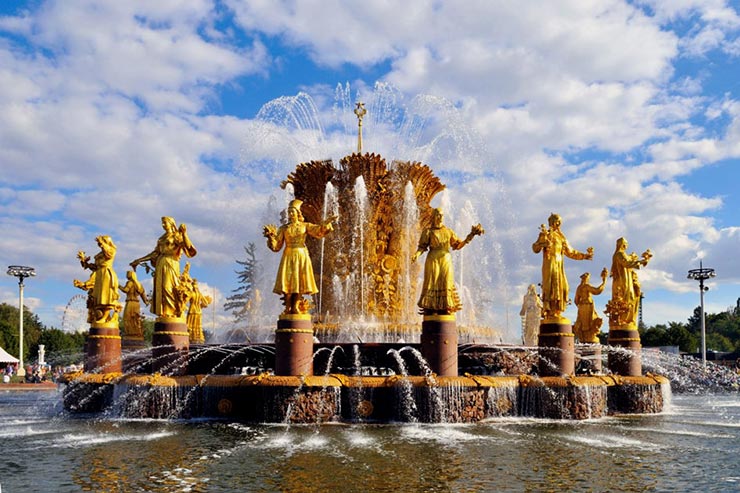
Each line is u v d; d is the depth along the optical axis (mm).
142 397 18688
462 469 11883
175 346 20031
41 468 12008
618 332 24047
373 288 23922
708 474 11781
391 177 24656
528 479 11234
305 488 10484
